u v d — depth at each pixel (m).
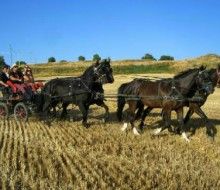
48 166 11.81
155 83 16.36
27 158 12.98
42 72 93.56
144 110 17.42
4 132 17.17
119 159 12.77
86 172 11.28
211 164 12.47
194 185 10.40
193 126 18.42
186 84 15.44
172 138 15.95
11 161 12.57
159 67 92.31
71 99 18.42
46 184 10.24
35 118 20.86
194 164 12.28
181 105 15.66
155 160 12.70
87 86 17.94
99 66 17.81
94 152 13.70
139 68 92.38
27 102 19.33
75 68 95.56
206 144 15.02
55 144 14.79
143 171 11.43
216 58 92.00
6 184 10.45
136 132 16.78
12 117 20.92
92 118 21.42
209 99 34.72
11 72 19.72
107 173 11.42
